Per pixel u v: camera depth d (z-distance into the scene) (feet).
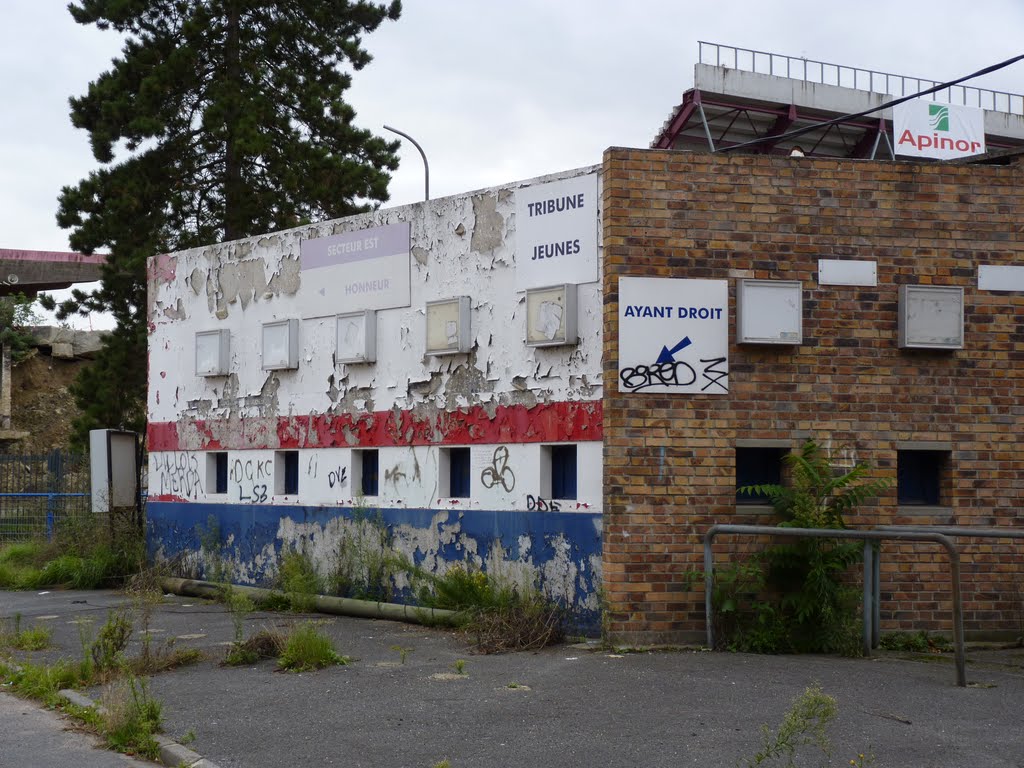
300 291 48.73
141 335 91.56
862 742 23.17
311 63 97.25
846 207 37.04
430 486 43.04
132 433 60.13
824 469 35.60
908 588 36.68
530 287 39.34
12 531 74.79
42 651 36.40
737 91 69.82
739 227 36.52
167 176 93.09
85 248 93.04
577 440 37.42
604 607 35.58
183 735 24.71
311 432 47.96
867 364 36.91
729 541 35.76
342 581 46.09
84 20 95.04
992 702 26.86
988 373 37.60
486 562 40.65
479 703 27.35
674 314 36.11
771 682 29.30
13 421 129.59
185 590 51.83
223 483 53.36
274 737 24.47
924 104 74.79
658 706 26.61
